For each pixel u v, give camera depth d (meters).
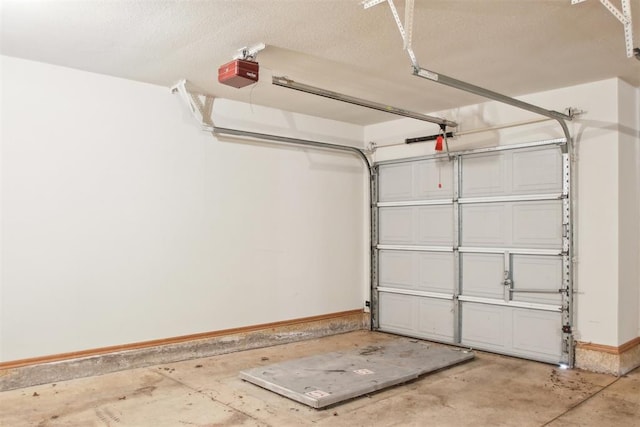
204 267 4.49
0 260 3.42
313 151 5.40
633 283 4.16
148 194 4.15
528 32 3.06
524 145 4.47
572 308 4.14
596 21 2.89
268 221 4.98
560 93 4.27
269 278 4.97
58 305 3.66
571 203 4.16
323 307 5.46
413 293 5.37
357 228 5.84
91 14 2.80
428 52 3.41
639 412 3.12
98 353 3.85
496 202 4.68
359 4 2.68
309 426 2.89
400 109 4.53
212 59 3.58
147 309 4.12
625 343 4.02
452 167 5.04
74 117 3.77
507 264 4.57
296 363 4.03
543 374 3.95
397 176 5.58
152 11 2.77
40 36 3.13
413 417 3.04
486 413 3.11
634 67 3.72
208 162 4.54
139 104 4.12
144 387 3.56
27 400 3.26
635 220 4.21
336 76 3.98
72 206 3.75
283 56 3.52
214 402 3.27
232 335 4.66
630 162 4.13
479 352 4.69
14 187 3.49
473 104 4.84
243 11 2.77
